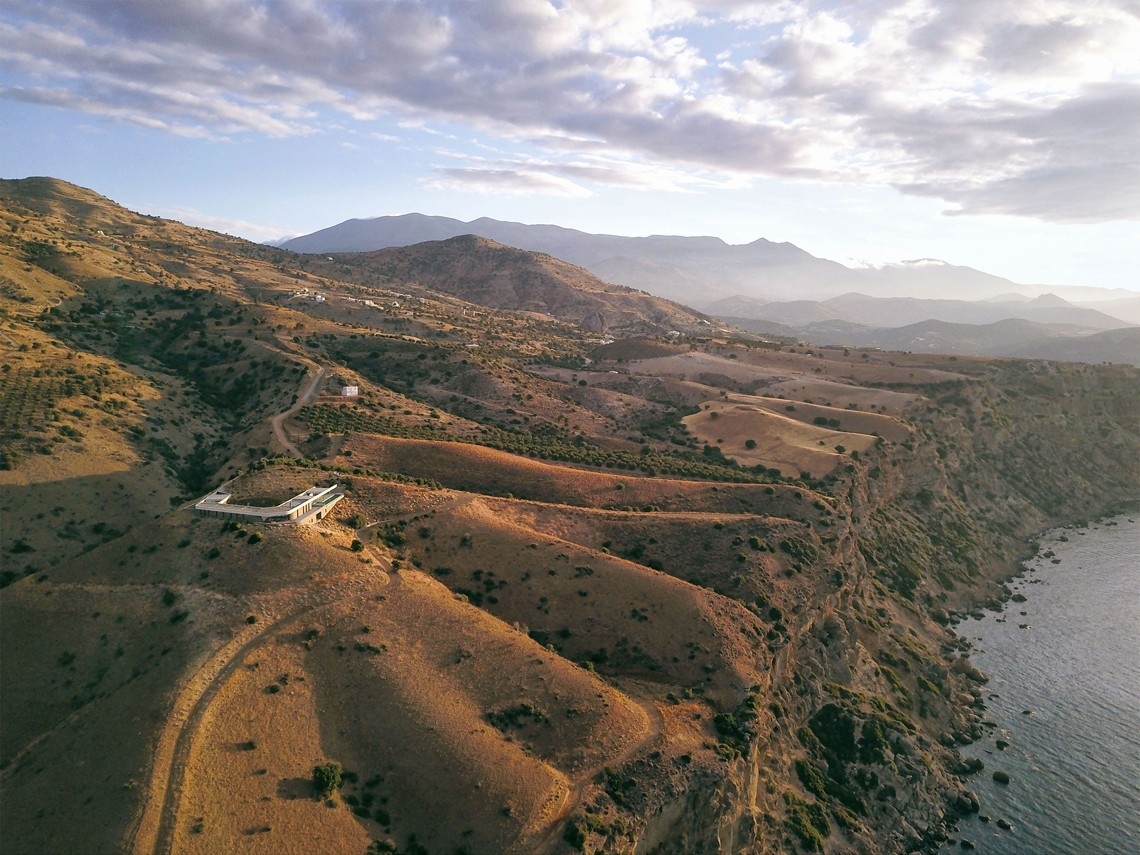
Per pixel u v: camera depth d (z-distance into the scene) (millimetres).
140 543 88875
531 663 76625
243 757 61250
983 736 106812
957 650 129500
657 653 87000
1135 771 99062
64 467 111438
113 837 53281
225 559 84375
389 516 102375
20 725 69938
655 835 65562
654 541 109312
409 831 59500
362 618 78750
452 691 71438
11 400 123188
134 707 65812
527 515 109562
